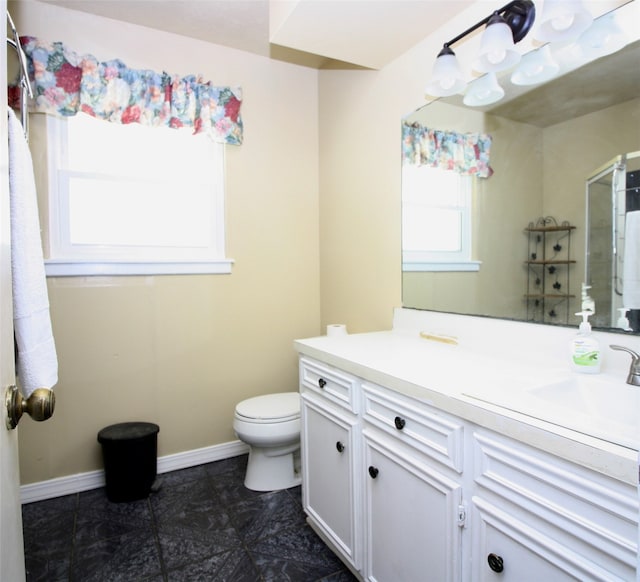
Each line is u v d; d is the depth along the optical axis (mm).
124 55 2109
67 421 2070
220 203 2398
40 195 1986
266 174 2518
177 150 2316
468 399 950
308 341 1729
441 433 1021
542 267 1342
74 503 1980
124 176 2193
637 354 1027
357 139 2260
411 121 1864
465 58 1562
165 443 2303
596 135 1191
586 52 1207
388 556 1242
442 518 1026
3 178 631
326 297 2617
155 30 2174
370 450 1308
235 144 2379
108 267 2121
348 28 1668
